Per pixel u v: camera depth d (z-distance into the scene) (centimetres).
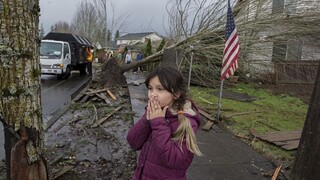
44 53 1956
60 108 1038
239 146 609
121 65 1617
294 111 1012
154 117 210
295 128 788
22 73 332
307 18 1395
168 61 1194
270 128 779
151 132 228
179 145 207
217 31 1423
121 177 494
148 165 221
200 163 507
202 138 654
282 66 1589
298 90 1448
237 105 1084
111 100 1188
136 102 1073
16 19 318
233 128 764
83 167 534
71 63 2134
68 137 710
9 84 328
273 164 515
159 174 216
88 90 1380
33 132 351
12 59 323
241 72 1587
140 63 1588
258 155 558
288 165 502
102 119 865
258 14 1395
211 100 1166
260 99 1227
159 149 205
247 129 761
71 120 855
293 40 1442
